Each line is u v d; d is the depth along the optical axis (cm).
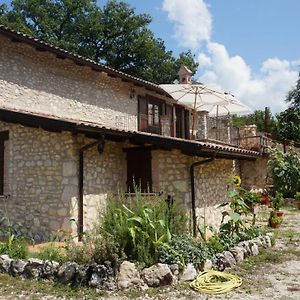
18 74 1280
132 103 1777
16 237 917
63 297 603
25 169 1072
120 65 3547
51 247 755
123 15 3506
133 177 1031
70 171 984
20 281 672
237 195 977
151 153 1088
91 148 1040
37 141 1054
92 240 701
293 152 2153
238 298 591
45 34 3216
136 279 637
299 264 802
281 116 3575
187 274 676
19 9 3266
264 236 967
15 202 1084
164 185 1059
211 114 2228
